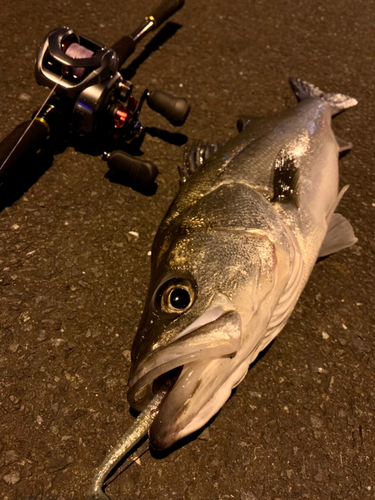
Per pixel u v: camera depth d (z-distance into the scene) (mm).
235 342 207
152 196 341
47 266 292
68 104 306
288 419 261
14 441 231
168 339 204
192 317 209
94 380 254
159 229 282
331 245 333
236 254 238
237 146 318
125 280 295
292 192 301
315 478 246
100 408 246
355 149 426
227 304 216
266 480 241
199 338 202
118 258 304
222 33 494
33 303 275
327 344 295
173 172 362
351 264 340
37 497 219
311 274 327
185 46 466
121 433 241
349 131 439
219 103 429
